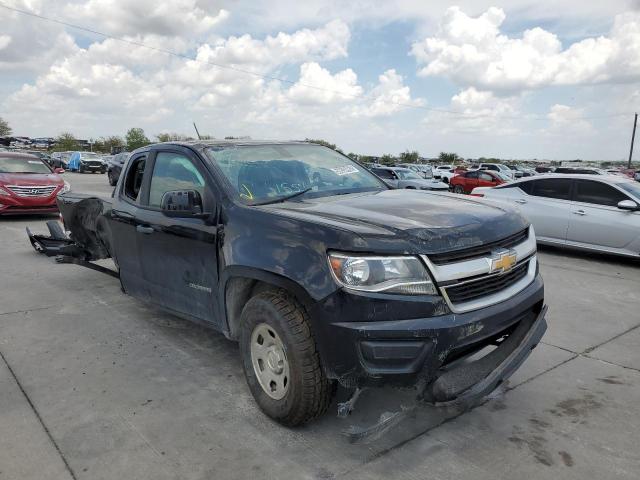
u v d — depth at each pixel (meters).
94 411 3.45
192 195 3.61
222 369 4.12
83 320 5.31
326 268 2.78
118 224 4.84
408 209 3.29
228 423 3.29
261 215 3.27
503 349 3.13
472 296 2.90
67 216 6.64
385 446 3.02
